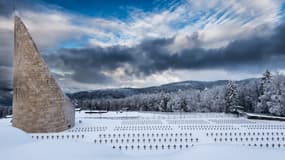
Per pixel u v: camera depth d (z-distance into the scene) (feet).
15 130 65.87
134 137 78.74
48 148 42.57
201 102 268.41
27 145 44.65
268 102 169.17
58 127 99.86
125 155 46.70
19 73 99.14
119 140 75.15
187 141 74.02
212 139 76.07
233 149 40.70
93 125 116.16
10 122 133.39
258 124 112.47
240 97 215.51
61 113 102.12
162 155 43.01
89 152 42.42
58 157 38.47
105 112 237.04
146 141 73.87
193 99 275.18
